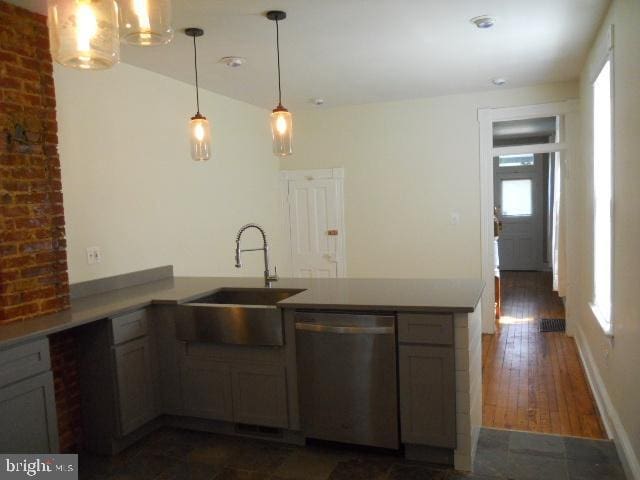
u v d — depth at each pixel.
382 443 2.68
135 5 1.75
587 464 2.62
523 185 9.55
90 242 3.39
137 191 3.81
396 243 5.67
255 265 5.46
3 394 2.22
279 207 6.05
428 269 5.57
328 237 5.93
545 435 2.97
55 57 1.65
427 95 5.30
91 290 3.36
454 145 5.37
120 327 2.86
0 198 2.57
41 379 2.39
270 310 2.80
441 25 3.21
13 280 2.61
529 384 3.90
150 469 2.72
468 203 5.38
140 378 2.99
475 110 5.26
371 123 5.65
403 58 3.89
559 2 2.90
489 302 5.36
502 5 2.92
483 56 3.92
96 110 3.46
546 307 6.55
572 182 4.96
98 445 2.92
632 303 2.44
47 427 2.41
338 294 2.96
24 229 2.69
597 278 3.79
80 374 2.93
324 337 2.72
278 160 6.03
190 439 3.05
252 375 2.92
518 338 5.17
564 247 6.05
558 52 3.90
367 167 5.71
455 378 2.52
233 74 4.16
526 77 4.68
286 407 2.87
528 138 9.19
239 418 2.98
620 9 2.67
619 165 2.77
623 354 2.65
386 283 3.29
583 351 4.36
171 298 3.07
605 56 3.13
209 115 4.72
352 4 2.83
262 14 2.92
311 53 3.68
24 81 2.72
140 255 3.83
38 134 2.79
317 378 2.77
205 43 3.38
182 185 4.32
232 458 2.80
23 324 2.53
